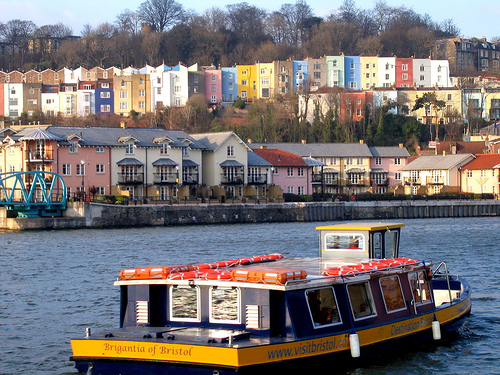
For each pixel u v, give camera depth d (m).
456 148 155.50
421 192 144.00
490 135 171.50
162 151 117.44
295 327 23.78
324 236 31.67
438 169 142.25
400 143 160.38
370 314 27.34
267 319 23.67
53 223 91.00
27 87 192.88
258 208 107.19
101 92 191.25
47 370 27.91
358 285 27.06
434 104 177.88
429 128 181.38
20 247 68.56
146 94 190.75
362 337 26.25
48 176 105.50
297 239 76.62
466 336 33.12
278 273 23.47
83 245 70.44
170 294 25.33
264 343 22.84
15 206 93.44
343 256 31.20
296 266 28.70
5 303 40.09
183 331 24.44
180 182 118.69
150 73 191.00
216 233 84.81
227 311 24.53
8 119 179.50
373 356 26.88
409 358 29.28
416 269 30.12
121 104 190.75
